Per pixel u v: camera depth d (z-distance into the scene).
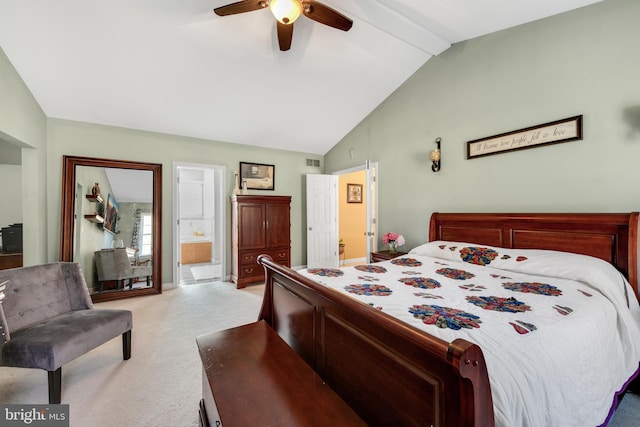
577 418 0.95
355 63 3.17
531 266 1.96
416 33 2.66
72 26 2.29
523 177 2.47
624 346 1.42
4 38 2.32
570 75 2.17
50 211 3.32
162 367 2.06
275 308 1.88
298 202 5.22
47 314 2.00
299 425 0.93
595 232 1.96
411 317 1.16
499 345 0.94
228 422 0.94
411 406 0.86
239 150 4.61
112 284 3.59
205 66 2.90
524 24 2.44
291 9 1.81
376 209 4.12
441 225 3.07
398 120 3.74
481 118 2.78
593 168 2.06
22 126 2.75
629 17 1.89
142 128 3.82
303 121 4.23
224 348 1.46
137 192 3.79
